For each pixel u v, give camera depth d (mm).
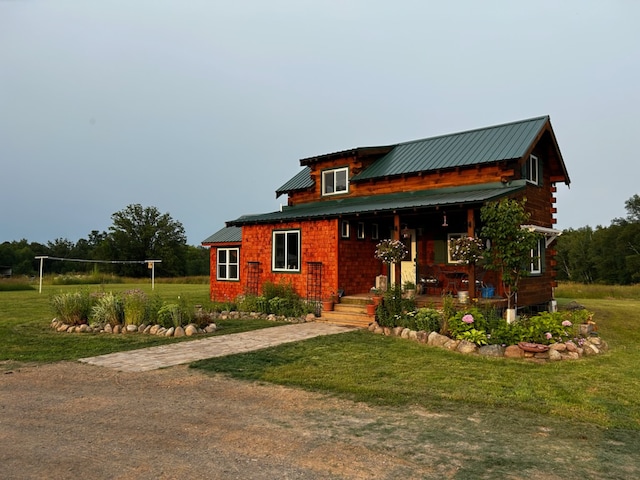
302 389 6941
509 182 13812
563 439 4980
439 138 17797
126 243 66625
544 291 16000
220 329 12383
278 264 17453
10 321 14273
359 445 4758
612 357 9414
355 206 15969
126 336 11477
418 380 7371
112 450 4652
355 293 15875
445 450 4629
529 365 8430
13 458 4477
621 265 61875
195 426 5352
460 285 15125
